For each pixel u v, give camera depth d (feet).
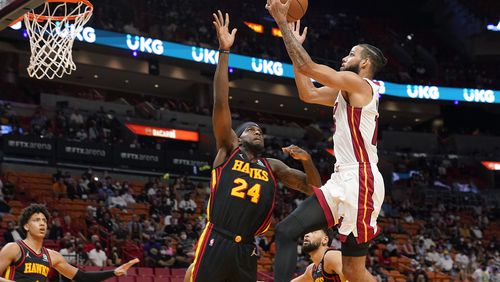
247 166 14.93
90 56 92.43
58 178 70.49
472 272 74.69
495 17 116.06
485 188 106.73
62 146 76.69
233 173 14.82
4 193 66.18
